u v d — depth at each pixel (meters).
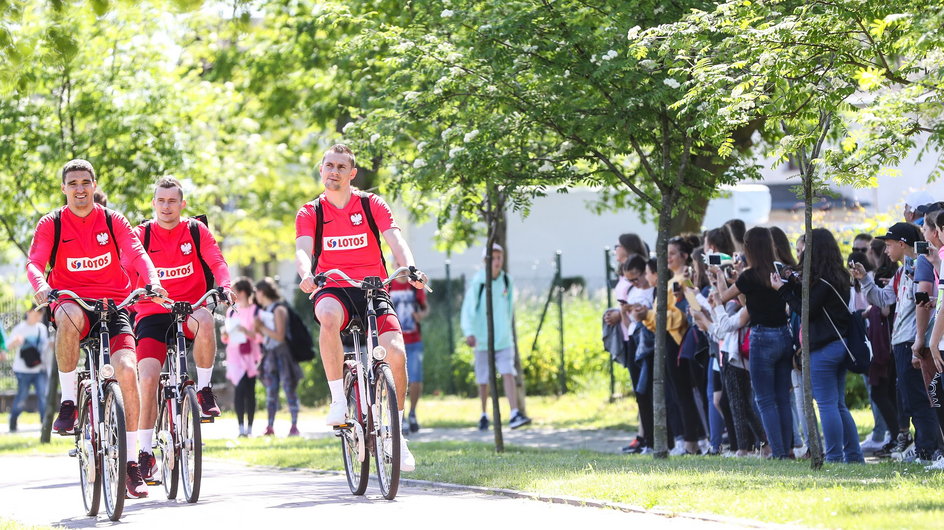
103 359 20.84
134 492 20.83
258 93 56.84
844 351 25.33
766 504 17.45
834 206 47.00
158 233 22.56
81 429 21.89
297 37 50.09
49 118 41.22
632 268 32.22
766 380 26.30
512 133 27.69
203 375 22.17
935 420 24.97
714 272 27.88
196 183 44.19
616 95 25.98
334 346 20.75
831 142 32.38
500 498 20.84
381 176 41.97
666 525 17.00
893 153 22.39
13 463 33.62
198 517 20.16
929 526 14.99
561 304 51.44
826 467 23.45
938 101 21.50
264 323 41.12
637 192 28.17
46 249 20.83
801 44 21.39
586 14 27.02
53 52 27.30
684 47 23.23
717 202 55.88
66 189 20.94
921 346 23.83
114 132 40.94
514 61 27.14
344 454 22.45
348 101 45.19
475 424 43.59
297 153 71.06
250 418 40.97
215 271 22.59
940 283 22.39
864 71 21.70
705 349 29.77
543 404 49.84
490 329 32.25
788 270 25.64
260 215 78.25
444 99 28.95
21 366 50.34
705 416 31.20
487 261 32.38
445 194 32.84
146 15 42.69
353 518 19.11
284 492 23.38
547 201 65.62
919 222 26.81
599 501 19.27
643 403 31.25
